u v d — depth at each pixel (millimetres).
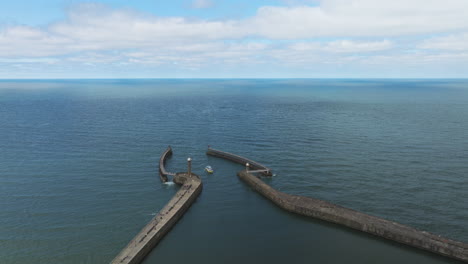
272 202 58656
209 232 48375
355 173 69938
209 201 59312
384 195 58719
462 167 72312
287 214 53969
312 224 50594
